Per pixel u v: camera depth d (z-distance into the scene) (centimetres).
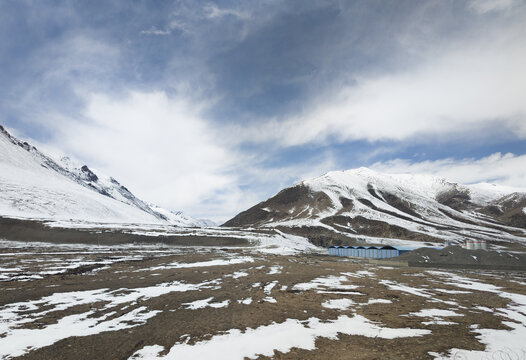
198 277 2706
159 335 1112
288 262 4500
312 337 1078
